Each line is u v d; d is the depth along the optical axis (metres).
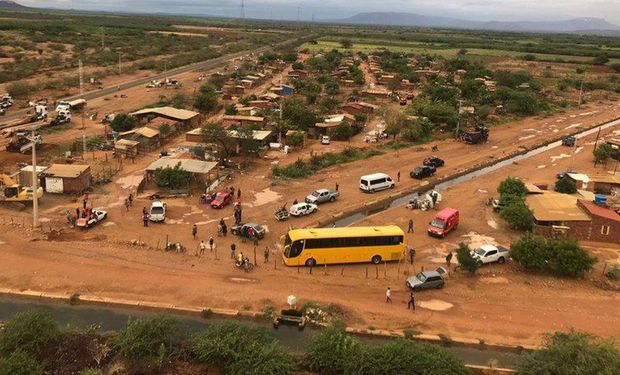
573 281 45.00
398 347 31.08
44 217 53.59
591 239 54.41
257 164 77.94
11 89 122.31
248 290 40.78
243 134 79.06
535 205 58.56
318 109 120.69
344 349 31.27
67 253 45.06
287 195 64.81
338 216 59.00
